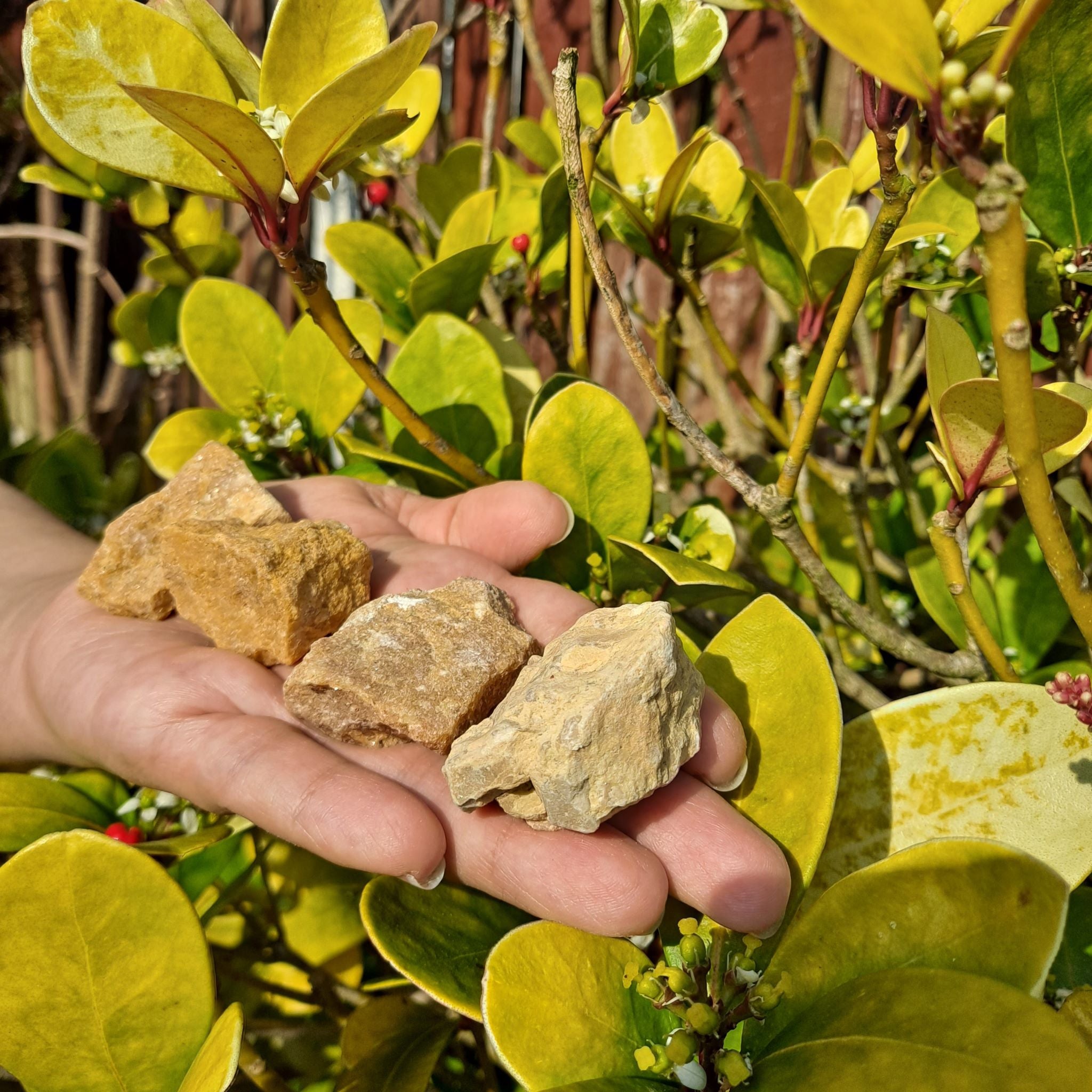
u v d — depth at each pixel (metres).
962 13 0.18
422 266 0.37
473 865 0.23
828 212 0.31
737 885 0.21
